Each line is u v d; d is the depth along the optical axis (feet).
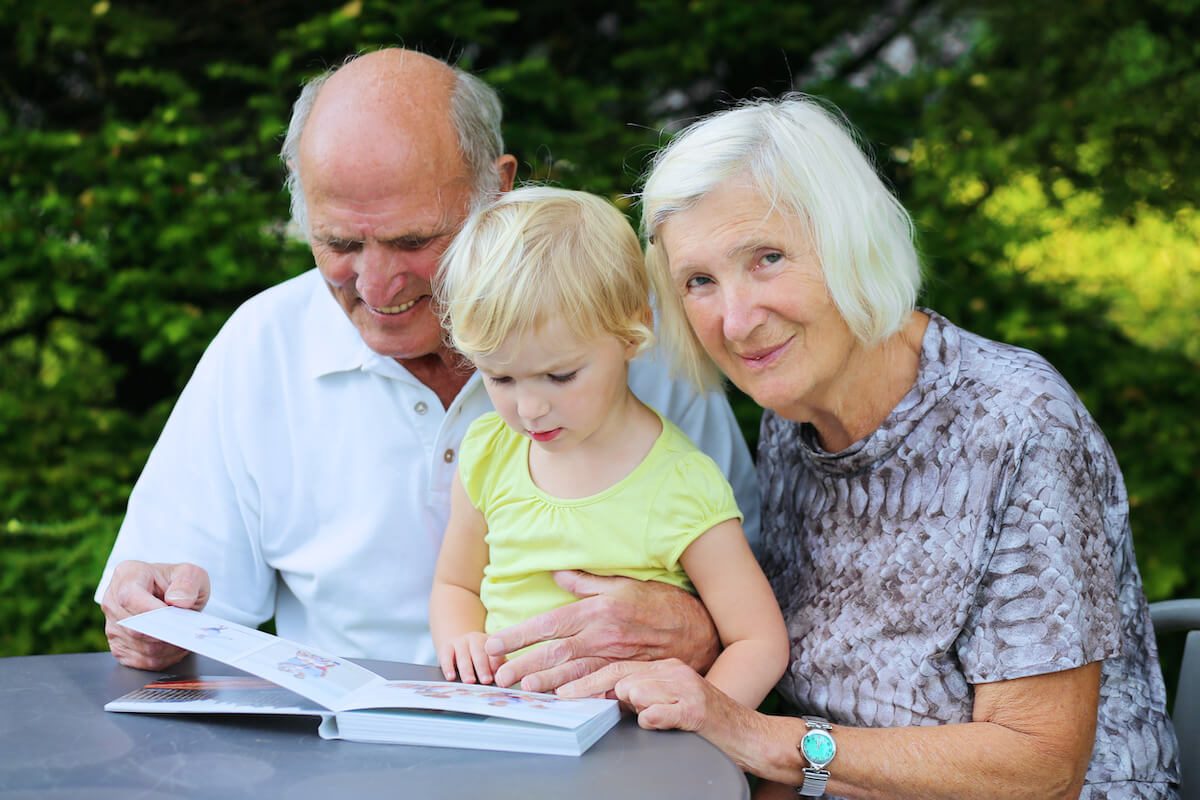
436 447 6.72
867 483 5.62
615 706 4.76
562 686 5.16
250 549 7.00
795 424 6.13
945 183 11.58
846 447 5.81
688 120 12.26
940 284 11.30
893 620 5.45
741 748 4.98
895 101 12.32
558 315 5.38
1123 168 11.93
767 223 5.19
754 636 5.63
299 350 6.99
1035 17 12.34
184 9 12.38
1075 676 5.04
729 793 3.96
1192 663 6.04
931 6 13.01
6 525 10.82
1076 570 5.03
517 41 13.26
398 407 6.82
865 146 7.63
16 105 12.39
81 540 10.80
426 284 6.46
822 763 5.02
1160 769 5.46
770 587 5.98
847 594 5.68
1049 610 5.01
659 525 5.71
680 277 5.47
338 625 6.93
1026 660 5.01
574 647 5.33
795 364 5.40
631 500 5.75
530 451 6.15
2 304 11.51
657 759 4.29
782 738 5.06
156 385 12.48
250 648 5.10
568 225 5.59
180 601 5.64
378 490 6.81
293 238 11.39
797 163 5.16
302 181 6.39
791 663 5.81
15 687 5.26
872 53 13.15
